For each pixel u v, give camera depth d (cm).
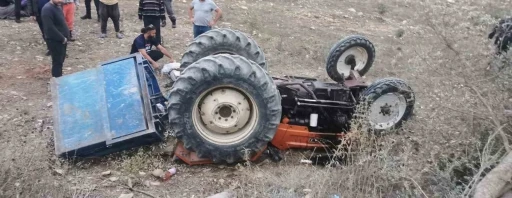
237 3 1292
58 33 717
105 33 973
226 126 504
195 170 510
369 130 531
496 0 1202
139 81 545
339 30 1155
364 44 577
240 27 1073
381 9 1351
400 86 541
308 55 943
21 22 1044
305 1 1405
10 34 951
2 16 1059
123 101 520
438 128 532
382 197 455
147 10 884
